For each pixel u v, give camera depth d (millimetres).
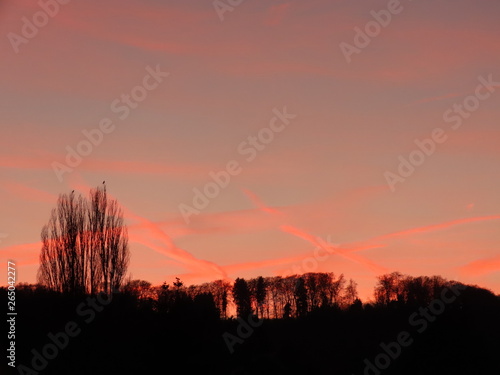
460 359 51438
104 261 55531
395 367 53688
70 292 50000
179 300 46000
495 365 52781
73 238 54719
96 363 41875
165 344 42125
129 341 43188
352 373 57500
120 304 45688
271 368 51125
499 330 61969
